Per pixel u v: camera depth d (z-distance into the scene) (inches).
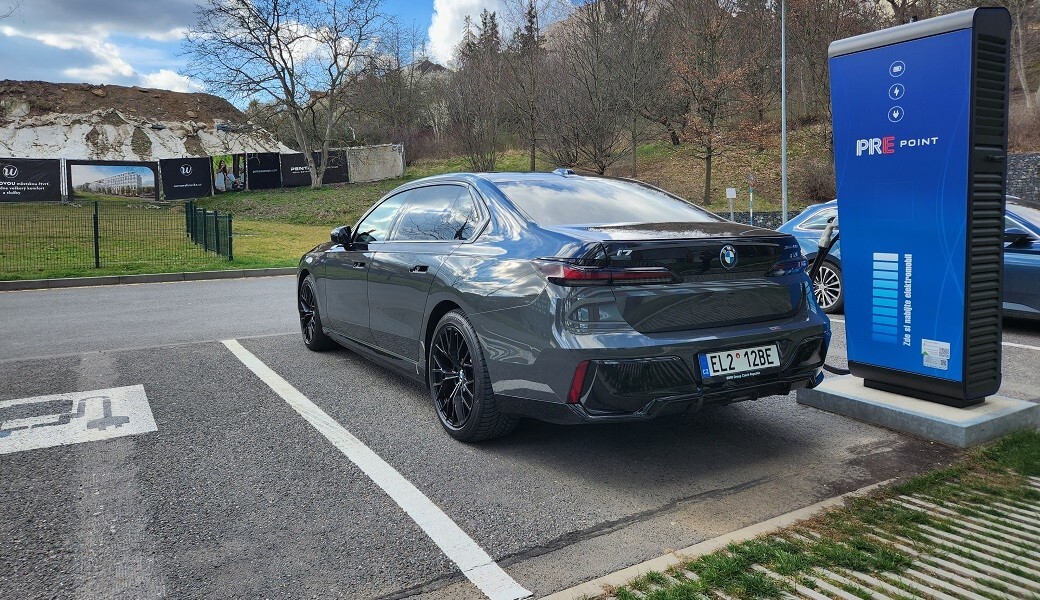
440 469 133.6
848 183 158.9
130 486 125.0
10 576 95.0
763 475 128.6
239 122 2171.5
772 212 1144.8
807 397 170.1
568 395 119.4
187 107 2223.2
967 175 136.6
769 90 1482.5
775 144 1446.9
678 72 1381.6
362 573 95.7
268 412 169.8
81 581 93.8
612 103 1296.8
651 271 119.4
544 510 115.3
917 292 149.5
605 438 151.1
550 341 120.7
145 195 1467.8
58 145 1910.7
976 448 137.6
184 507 116.6
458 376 148.6
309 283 239.1
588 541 104.4
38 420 163.0
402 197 191.0
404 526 109.8
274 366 218.7
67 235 823.7
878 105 149.7
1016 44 1460.4
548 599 88.2
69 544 104.1
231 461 137.6
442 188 173.8
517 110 1427.2
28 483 126.2
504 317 130.4
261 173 1610.5
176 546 103.4
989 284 144.4
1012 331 273.1
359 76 1679.4
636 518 112.0
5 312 350.0
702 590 87.7
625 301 119.0
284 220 1275.8
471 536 106.3
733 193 913.5
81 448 144.6
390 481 127.6
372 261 184.4
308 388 192.1
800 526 105.1
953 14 134.8
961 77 134.6
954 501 113.3
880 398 156.1
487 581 93.5
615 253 118.1
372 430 156.6
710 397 122.1
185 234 850.1
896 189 149.5
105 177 1413.6
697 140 1307.8
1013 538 100.0
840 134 158.4
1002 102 138.9
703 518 111.6
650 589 89.0
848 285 163.5
